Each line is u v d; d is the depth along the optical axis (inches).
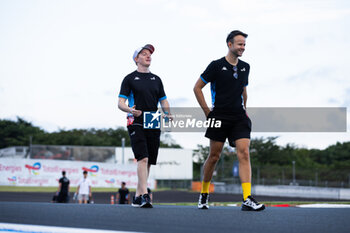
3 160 2111.2
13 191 1847.9
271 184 2554.1
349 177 2418.8
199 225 150.9
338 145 4473.4
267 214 174.9
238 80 238.1
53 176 2206.0
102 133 4965.6
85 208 201.3
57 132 4904.0
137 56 269.3
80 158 2733.8
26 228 145.9
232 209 219.1
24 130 4904.0
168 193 2181.3
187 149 3002.0
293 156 4355.3
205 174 239.1
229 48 239.3
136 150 258.7
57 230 140.7
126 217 172.4
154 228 145.6
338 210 192.1
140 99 261.9
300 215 168.2
